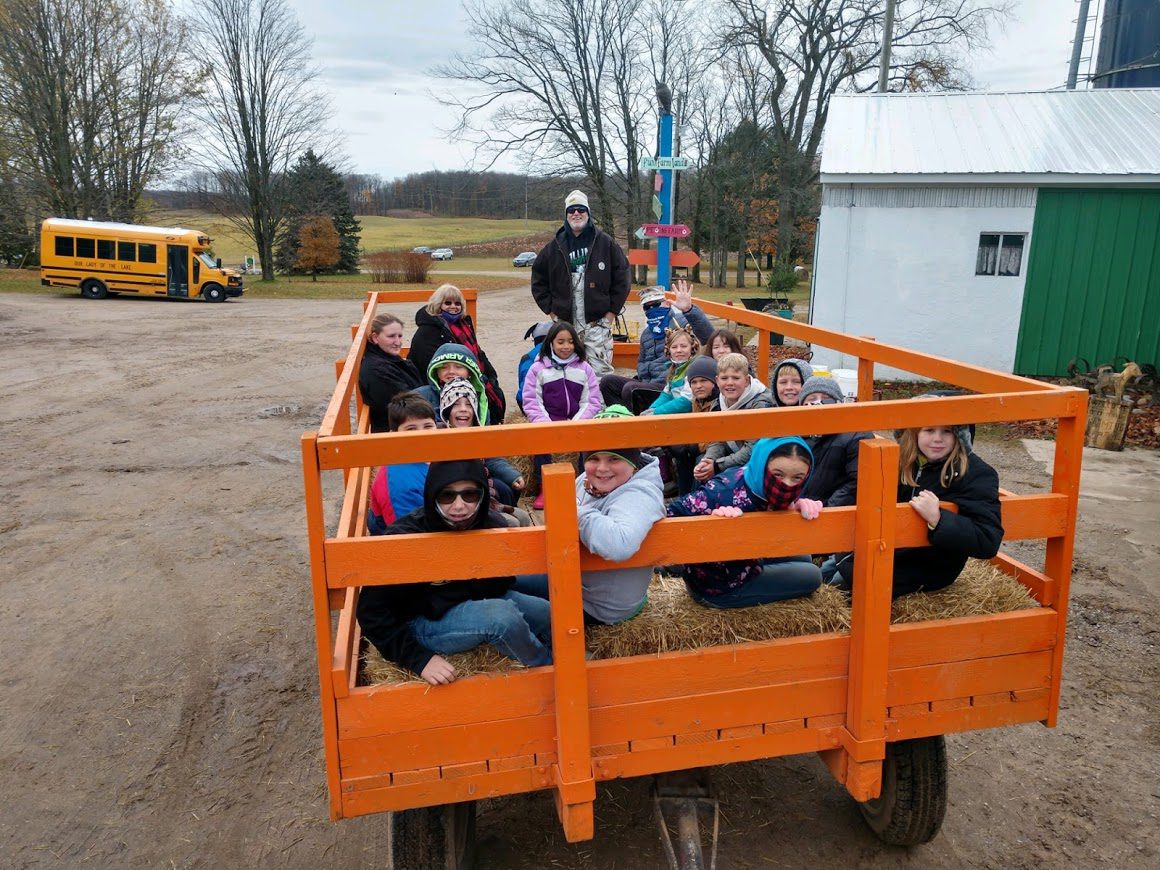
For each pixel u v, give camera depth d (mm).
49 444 9484
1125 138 12375
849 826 3314
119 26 34438
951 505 2658
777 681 2533
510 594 2717
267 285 38562
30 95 32719
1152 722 4027
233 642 4941
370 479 3758
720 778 3633
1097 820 3348
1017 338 12227
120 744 3967
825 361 12664
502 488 4363
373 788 2342
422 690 2318
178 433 10031
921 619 2676
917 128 13266
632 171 34844
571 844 3219
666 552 2436
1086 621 5059
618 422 2262
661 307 6523
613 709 2424
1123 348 11977
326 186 47469
